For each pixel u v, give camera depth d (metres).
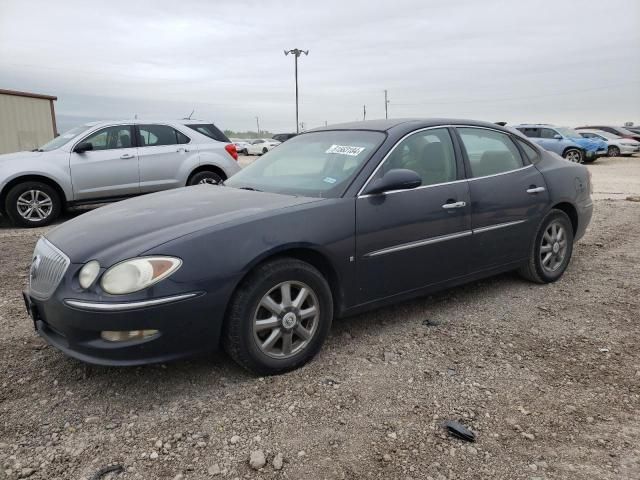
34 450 2.53
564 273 5.42
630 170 20.14
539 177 4.79
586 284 5.06
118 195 8.64
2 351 3.54
